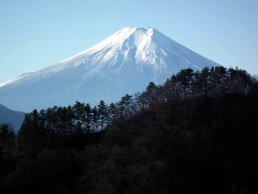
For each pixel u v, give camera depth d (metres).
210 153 105.50
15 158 121.00
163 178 92.94
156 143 112.19
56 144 126.19
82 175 100.44
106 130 137.38
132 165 99.88
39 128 133.88
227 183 93.38
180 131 117.38
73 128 145.12
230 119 123.50
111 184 92.25
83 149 121.19
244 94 145.88
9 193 97.81
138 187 91.38
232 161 101.81
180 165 98.50
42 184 99.12
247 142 111.12
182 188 90.62
